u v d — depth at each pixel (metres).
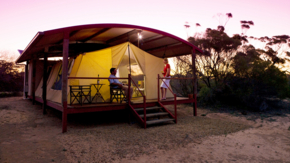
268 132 6.42
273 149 4.79
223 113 9.88
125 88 7.25
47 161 3.88
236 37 13.19
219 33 12.15
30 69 13.29
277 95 10.33
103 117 8.35
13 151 4.35
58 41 7.35
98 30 7.26
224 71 11.76
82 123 7.29
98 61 7.95
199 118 8.59
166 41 9.30
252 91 10.30
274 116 8.98
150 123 6.61
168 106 12.09
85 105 6.71
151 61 9.32
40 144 4.86
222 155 4.35
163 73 8.87
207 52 12.02
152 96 9.15
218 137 5.68
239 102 11.34
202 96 12.26
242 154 4.43
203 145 4.97
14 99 14.34
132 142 5.07
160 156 4.23
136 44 9.89
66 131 6.00
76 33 7.14
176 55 11.60
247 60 11.27
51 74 10.44
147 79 9.04
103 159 4.02
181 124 7.25
